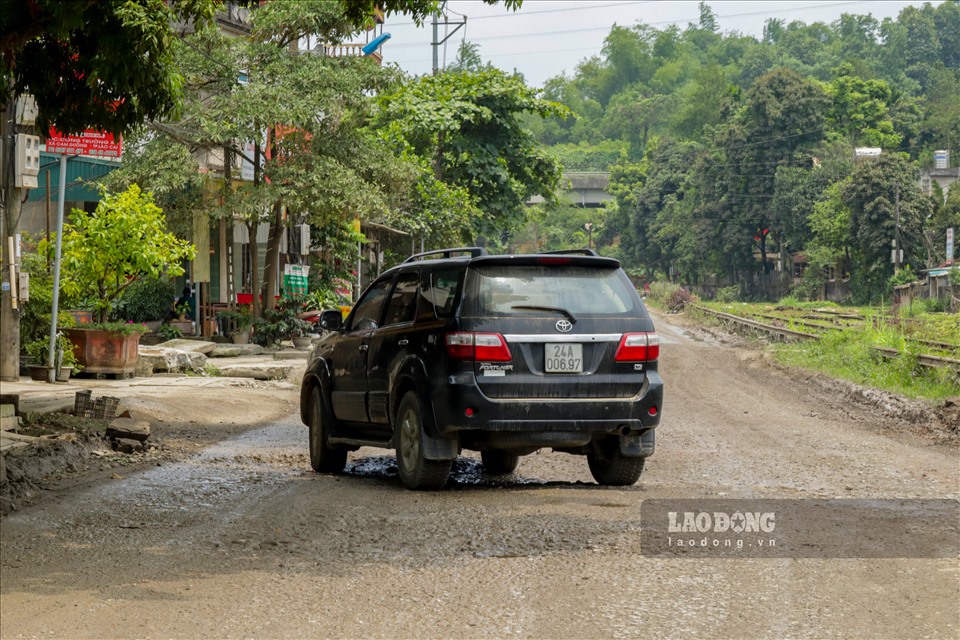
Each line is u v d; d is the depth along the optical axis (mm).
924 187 115562
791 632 5977
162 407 17688
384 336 11586
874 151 113438
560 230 183875
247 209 27891
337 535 8508
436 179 50094
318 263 36062
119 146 18859
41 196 27125
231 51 28922
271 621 6219
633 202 155125
